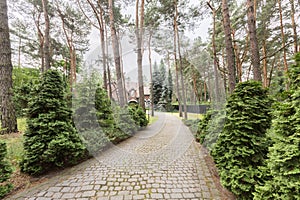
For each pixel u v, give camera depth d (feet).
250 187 6.39
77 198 7.80
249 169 6.86
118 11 34.17
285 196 4.66
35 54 48.57
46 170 10.74
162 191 8.48
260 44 36.96
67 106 12.32
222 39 34.24
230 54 17.06
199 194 8.19
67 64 47.65
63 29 40.34
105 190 8.55
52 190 8.51
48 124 10.45
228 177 7.40
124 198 7.82
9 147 11.99
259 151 7.31
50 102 10.91
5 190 7.75
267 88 8.52
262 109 7.78
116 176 10.27
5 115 16.51
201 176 10.33
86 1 31.63
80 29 41.11
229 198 7.79
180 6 31.09
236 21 33.30
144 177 10.15
